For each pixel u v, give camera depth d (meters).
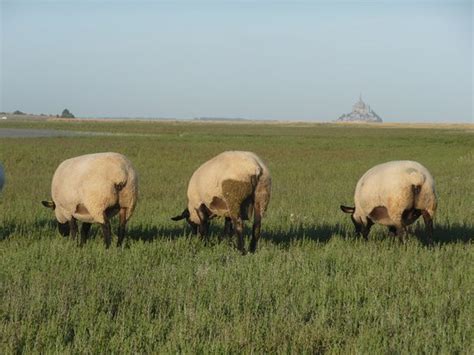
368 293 7.59
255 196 10.62
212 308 6.85
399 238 10.82
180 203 17.52
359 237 12.23
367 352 5.62
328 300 7.22
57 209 11.76
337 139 69.50
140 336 5.98
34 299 7.00
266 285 7.77
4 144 48.38
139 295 7.32
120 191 10.63
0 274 8.48
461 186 22.75
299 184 23.64
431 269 8.91
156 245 10.66
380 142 62.41
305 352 5.71
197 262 9.40
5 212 15.08
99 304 6.95
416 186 10.59
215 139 65.94
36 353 5.60
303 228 13.27
